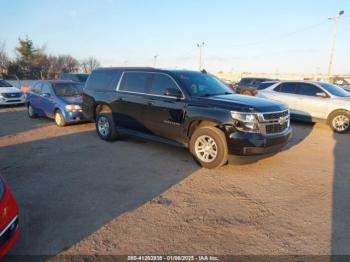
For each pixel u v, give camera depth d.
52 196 4.25
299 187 4.66
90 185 4.65
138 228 3.41
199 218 3.65
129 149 6.73
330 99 9.58
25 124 10.12
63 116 9.35
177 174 5.16
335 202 4.12
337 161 6.05
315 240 3.19
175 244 3.11
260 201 4.14
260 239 3.20
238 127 5.02
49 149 6.75
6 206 2.74
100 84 7.70
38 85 11.05
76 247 3.06
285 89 10.95
